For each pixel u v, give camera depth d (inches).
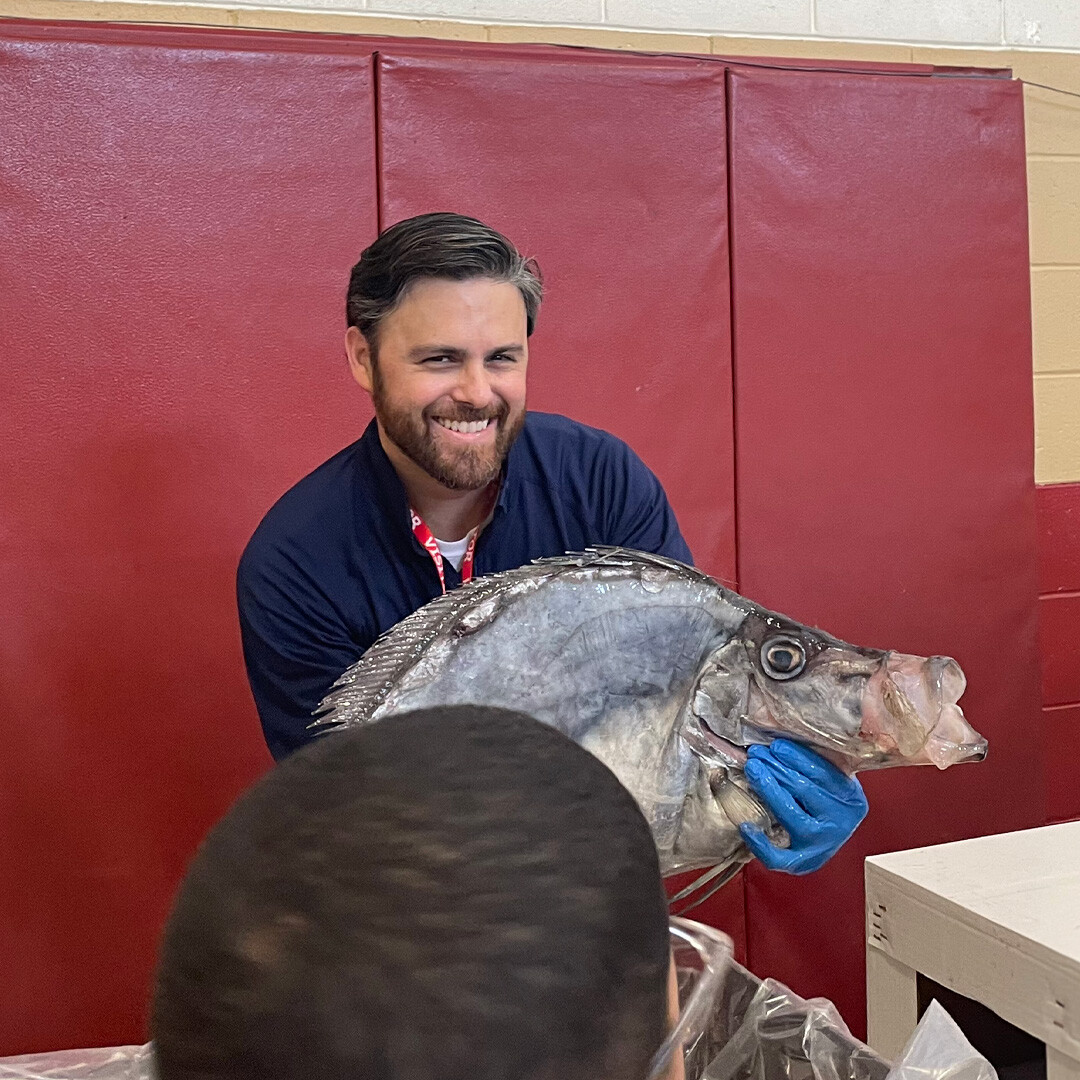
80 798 86.0
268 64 87.1
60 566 84.9
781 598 100.3
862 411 101.5
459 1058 12.6
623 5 103.7
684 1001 25.3
